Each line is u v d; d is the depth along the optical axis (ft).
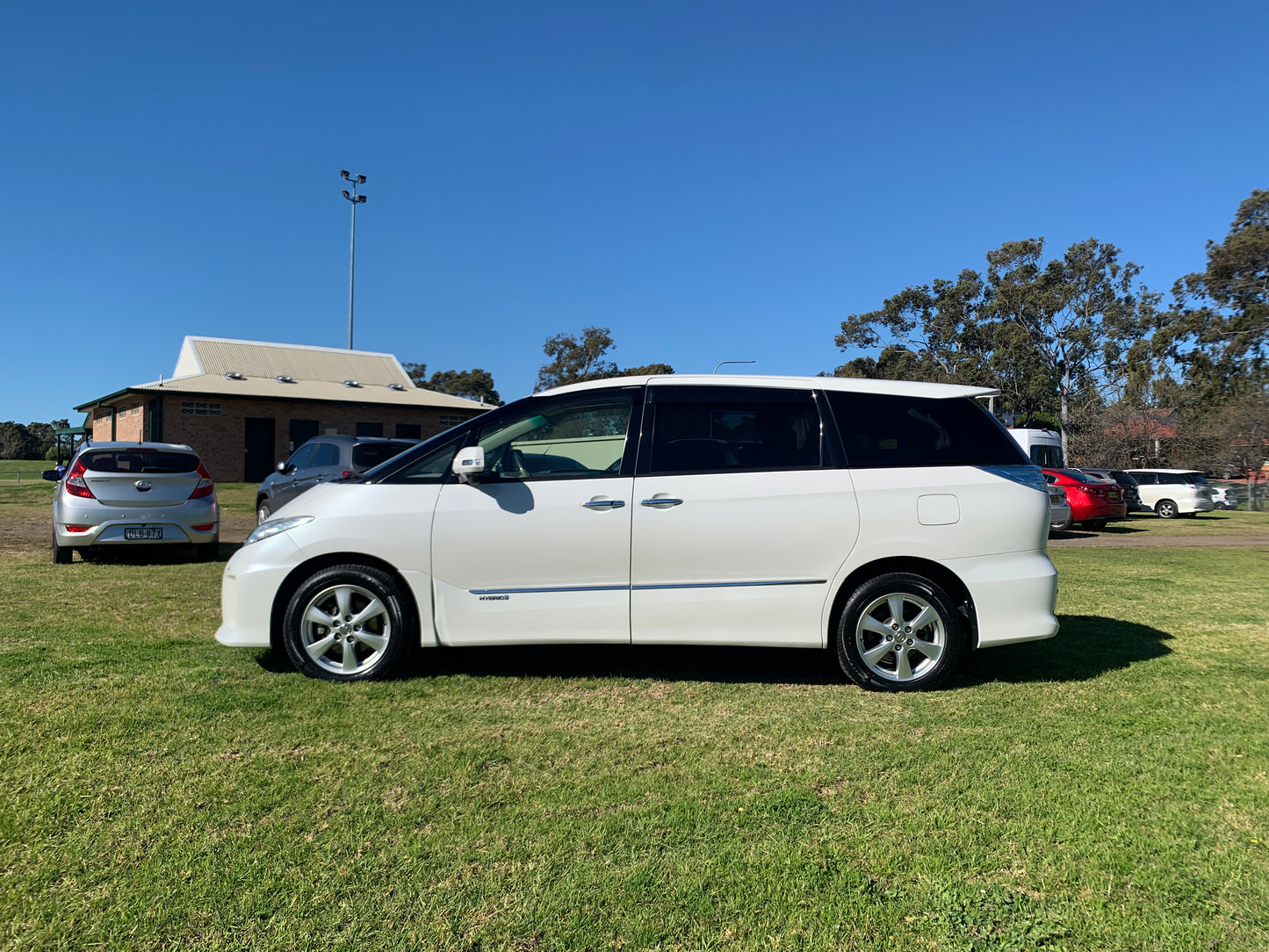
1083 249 144.36
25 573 27.99
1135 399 133.80
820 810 9.62
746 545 14.70
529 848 8.63
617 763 11.03
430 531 14.82
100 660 15.84
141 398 100.01
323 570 14.98
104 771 10.43
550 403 15.62
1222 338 109.50
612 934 7.19
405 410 114.32
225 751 11.20
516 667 16.15
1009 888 7.98
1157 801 9.93
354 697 13.82
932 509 14.82
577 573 14.74
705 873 8.18
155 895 7.66
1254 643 18.67
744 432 15.29
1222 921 7.43
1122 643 18.66
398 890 7.82
